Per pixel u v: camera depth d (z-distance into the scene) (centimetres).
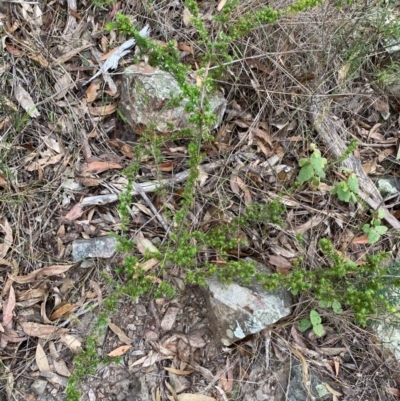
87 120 88
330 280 75
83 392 75
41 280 79
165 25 93
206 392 77
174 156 87
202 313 81
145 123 85
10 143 84
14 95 86
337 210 89
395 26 90
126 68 88
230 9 71
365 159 95
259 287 78
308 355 80
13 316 77
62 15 93
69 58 90
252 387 78
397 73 93
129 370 77
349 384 80
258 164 89
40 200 83
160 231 83
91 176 85
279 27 89
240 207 85
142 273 69
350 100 95
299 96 90
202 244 80
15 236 80
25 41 89
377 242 88
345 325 81
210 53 68
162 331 79
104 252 81
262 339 79
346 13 91
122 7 94
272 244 84
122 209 69
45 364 76
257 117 90
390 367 81
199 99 66
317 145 91
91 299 79
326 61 90
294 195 88
